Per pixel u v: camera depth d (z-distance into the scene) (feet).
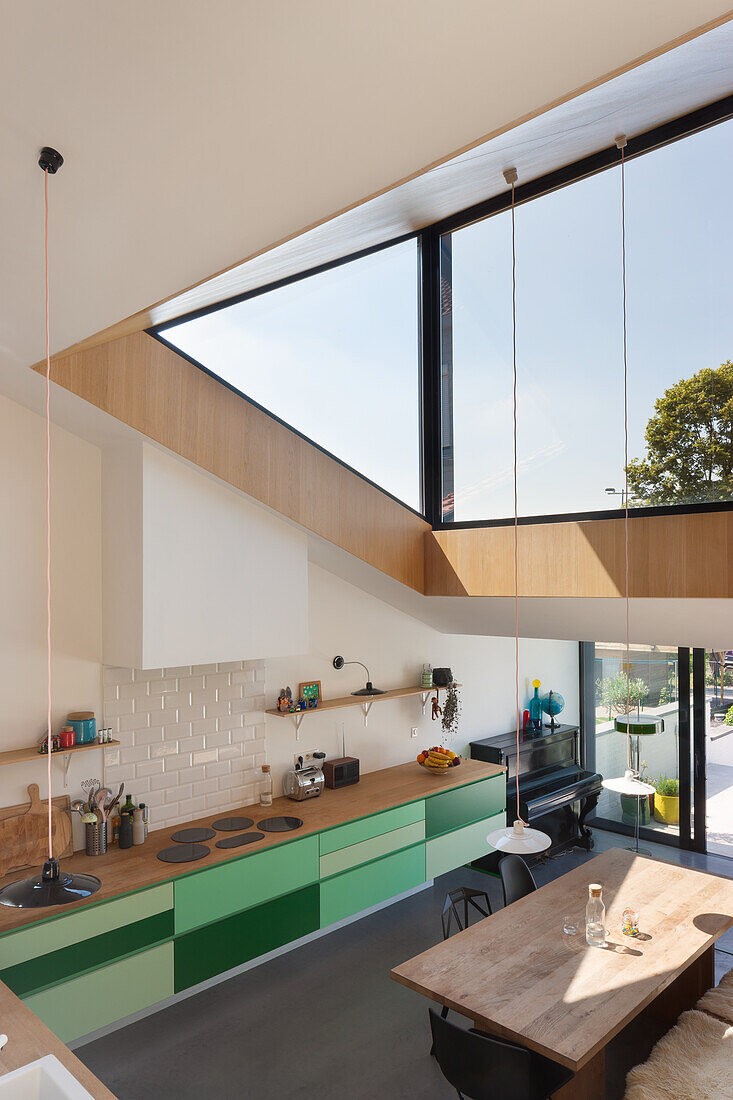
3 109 4.34
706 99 11.13
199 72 3.96
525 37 3.67
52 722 12.43
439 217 14.90
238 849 13.01
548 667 23.03
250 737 15.35
